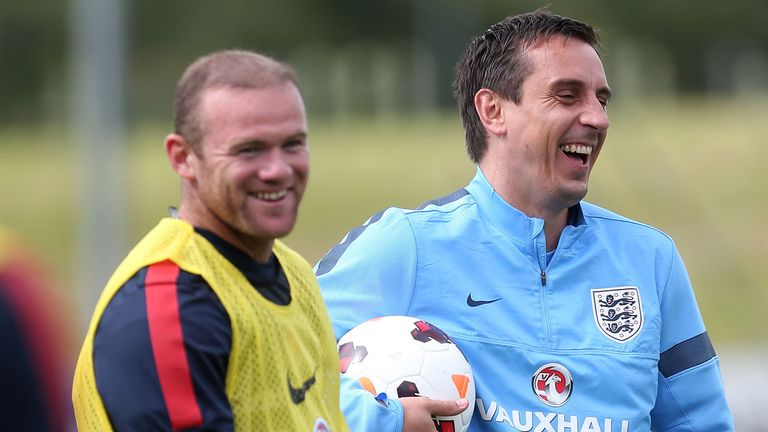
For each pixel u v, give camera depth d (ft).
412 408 44.11
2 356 25.13
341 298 47.65
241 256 36.58
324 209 312.91
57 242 303.68
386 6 649.20
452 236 48.57
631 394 47.21
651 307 48.75
